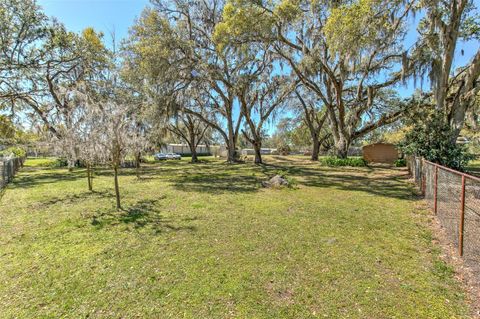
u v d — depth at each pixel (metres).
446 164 8.69
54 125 6.61
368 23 8.91
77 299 2.33
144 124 13.78
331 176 11.12
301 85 17.75
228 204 5.95
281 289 2.48
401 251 3.34
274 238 3.80
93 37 15.79
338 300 2.30
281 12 10.28
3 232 4.09
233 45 11.63
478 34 11.09
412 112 12.65
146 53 12.55
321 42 12.02
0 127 18.88
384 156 21.44
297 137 35.62
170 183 9.30
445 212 4.11
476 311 2.14
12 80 14.59
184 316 2.10
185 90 14.77
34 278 2.68
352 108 15.23
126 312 2.15
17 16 13.30
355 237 3.83
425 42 9.91
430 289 2.46
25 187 8.55
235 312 2.14
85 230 4.17
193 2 15.69
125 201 6.27
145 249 3.41
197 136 27.30
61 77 16.12
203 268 2.89
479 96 10.77
